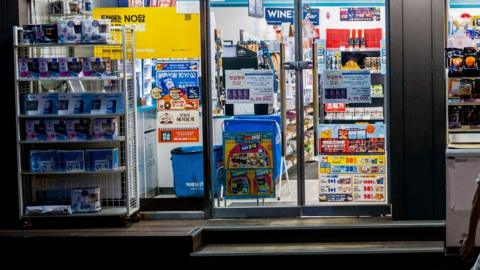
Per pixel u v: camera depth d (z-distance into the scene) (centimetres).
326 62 834
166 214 838
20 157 809
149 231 774
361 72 830
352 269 729
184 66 867
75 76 795
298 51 833
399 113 787
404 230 768
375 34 828
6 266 776
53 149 821
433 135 783
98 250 760
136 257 754
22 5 818
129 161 815
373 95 829
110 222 813
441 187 785
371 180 832
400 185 790
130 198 817
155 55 855
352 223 783
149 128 876
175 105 870
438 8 777
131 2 855
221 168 851
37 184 830
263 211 831
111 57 853
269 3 845
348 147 833
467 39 765
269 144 839
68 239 764
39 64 796
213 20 848
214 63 848
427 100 782
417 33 780
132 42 827
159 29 852
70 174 826
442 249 724
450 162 678
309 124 867
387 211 820
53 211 804
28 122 807
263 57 845
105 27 791
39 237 768
